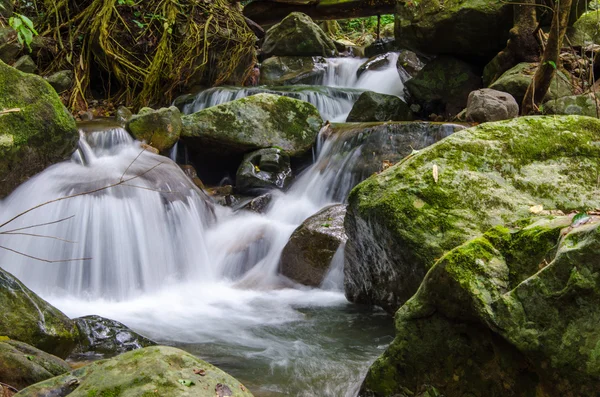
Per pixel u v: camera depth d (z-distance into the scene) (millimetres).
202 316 5023
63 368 3127
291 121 7883
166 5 10055
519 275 2650
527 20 8219
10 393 2762
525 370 2492
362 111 8906
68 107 9102
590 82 7273
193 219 6527
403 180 4227
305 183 7594
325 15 11680
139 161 7023
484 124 4488
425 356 2797
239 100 7875
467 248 2705
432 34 8930
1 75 6020
